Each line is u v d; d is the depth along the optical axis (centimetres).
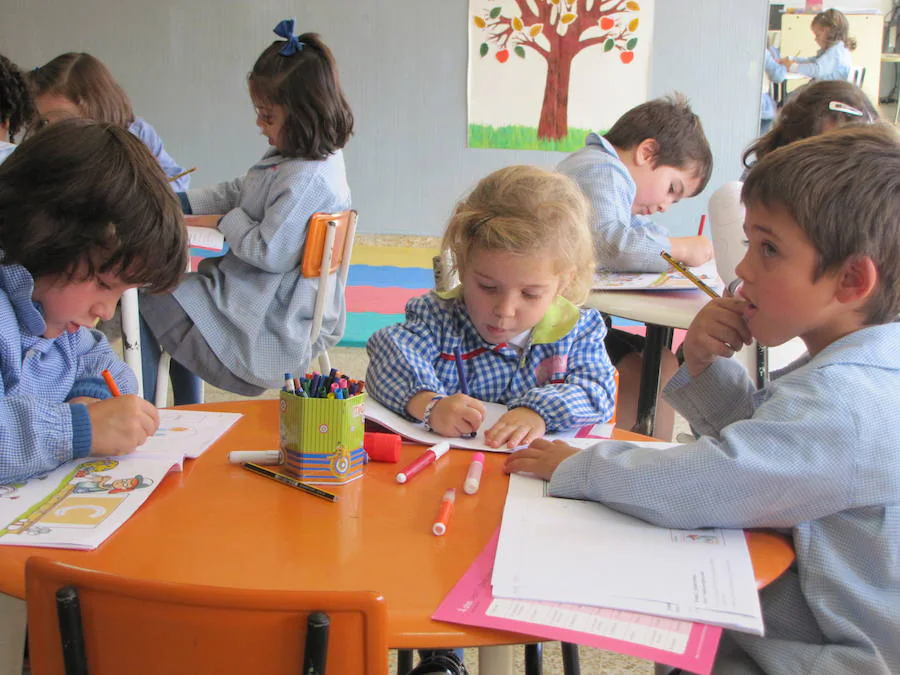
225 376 220
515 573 77
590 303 190
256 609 62
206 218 252
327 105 218
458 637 69
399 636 69
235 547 82
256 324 217
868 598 84
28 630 66
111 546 82
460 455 109
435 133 555
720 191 195
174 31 541
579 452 98
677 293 200
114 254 99
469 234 122
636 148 237
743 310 114
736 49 531
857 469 84
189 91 550
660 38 531
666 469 87
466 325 133
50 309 106
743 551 83
